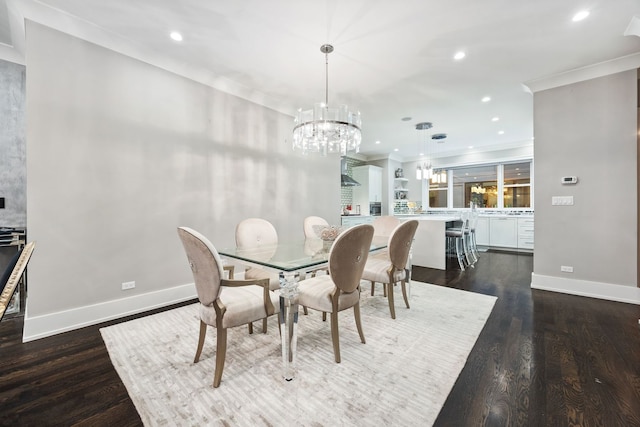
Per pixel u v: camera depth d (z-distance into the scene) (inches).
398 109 168.7
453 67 118.6
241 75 126.0
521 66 117.4
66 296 90.7
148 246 108.7
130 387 61.7
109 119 98.9
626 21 88.5
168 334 87.4
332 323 71.7
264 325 89.0
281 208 161.5
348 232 67.7
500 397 57.9
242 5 82.0
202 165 125.1
